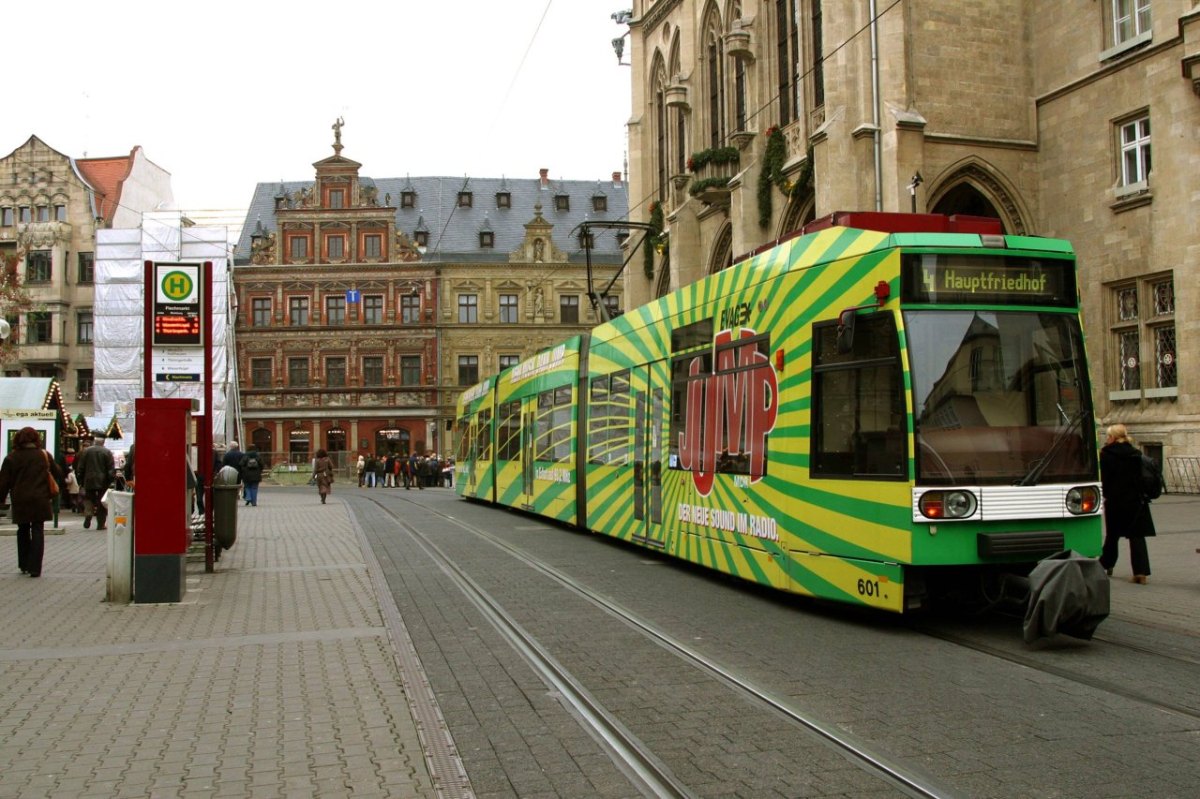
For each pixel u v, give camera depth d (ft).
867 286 32.48
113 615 36.60
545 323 247.91
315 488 191.11
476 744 20.95
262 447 243.40
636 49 151.53
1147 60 80.33
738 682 25.73
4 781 18.70
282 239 245.45
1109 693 24.38
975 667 27.30
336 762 19.67
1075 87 87.20
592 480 62.03
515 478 86.07
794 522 35.83
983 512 30.50
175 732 21.88
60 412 84.84
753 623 34.27
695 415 45.03
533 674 27.20
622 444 55.98
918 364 30.91
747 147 111.65
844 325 32.37
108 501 39.93
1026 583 30.58
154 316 46.03
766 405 38.04
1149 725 21.62
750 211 107.04
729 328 41.63
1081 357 32.53
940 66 88.48
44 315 210.18
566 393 69.26
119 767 19.49
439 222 255.29
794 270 36.52
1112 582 41.45
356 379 244.22
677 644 30.63
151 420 39.63
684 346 46.70
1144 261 81.05
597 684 25.86
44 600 40.14
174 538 39.52
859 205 86.33
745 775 18.70
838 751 20.08
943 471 30.45
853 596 32.73
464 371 245.86
